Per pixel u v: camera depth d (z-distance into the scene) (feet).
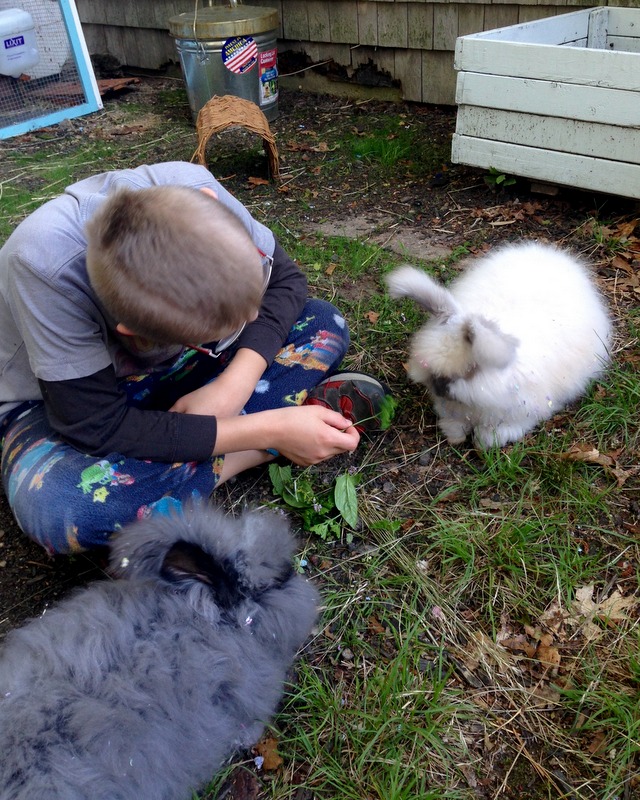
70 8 16.67
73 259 5.02
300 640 5.20
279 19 17.40
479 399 6.28
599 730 4.86
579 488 6.39
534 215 10.94
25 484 5.53
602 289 9.16
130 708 4.00
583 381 7.31
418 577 5.83
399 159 13.39
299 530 6.38
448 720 4.96
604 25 12.61
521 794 4.58
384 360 8.18
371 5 15.76
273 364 6.81
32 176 14.30
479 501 6.48
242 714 4.57
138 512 5.54
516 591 5.70
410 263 9.94
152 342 5.21
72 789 3.64
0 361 6.04
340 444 5.89
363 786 4.64
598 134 10.00
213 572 4.58
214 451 5.66
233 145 14.93
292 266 6.91
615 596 5.63
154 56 20.34
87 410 5.40
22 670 4.14
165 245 4.33
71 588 6.00
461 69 10.89
